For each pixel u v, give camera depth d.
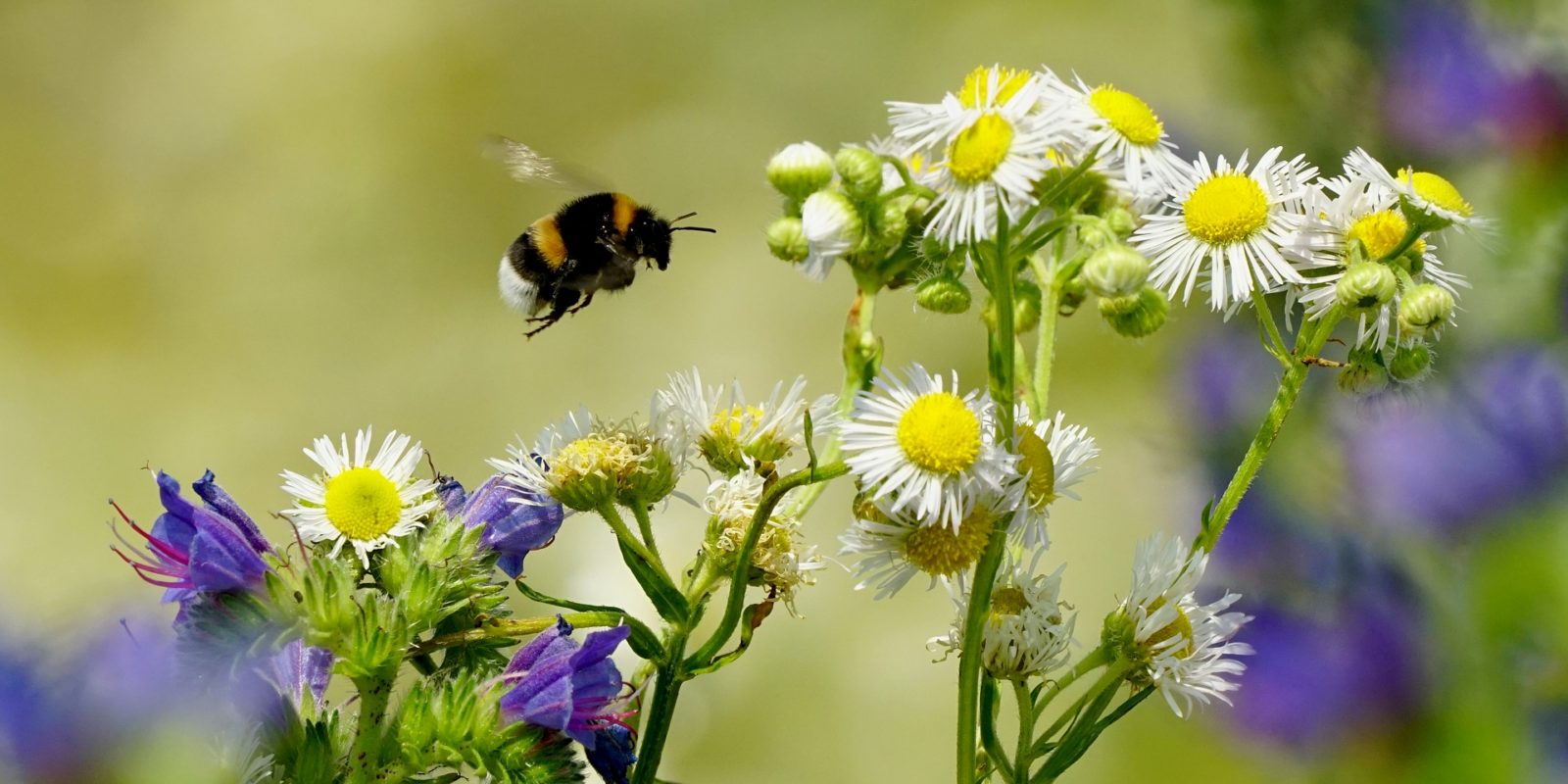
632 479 0.65
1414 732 0.69
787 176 0.68
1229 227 0.63
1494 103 0.74
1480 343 0.70
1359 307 0.63
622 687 0.65
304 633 0.62
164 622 0.62
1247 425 0.77
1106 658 0.64
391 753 0.63
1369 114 0.78
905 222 0.66
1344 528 0.70
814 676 1.36
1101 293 0.62
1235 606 0.71
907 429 0.62
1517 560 0.69
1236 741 0.71
